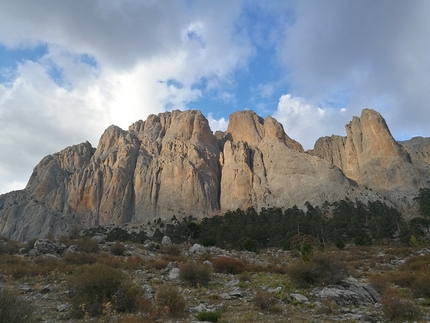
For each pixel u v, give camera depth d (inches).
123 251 1694.1
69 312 578.2
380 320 575.5
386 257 1720.0
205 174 5944.9
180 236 3196.4
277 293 767.1
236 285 929.5
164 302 615.8
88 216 5585.6
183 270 951.6
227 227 3319.4
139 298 644.7
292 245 2701.8
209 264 1392.7
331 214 4426.7
